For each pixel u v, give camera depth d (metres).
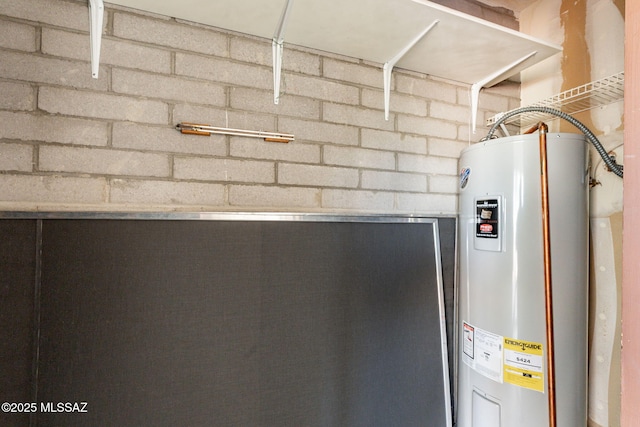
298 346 1.47
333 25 1.42
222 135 1.46
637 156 0.49
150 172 1.35
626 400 0.50
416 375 1.66
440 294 1.76
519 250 1.44
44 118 1.22
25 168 1.20
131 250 1.28
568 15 1.73
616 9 1.52
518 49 1.57
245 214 1.45
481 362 1.55
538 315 1.41
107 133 1.29
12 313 1.14
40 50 1.22
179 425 1.28
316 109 1.63
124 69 1.32
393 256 1.69
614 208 1.48
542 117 1.86
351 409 1.53
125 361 1.24
